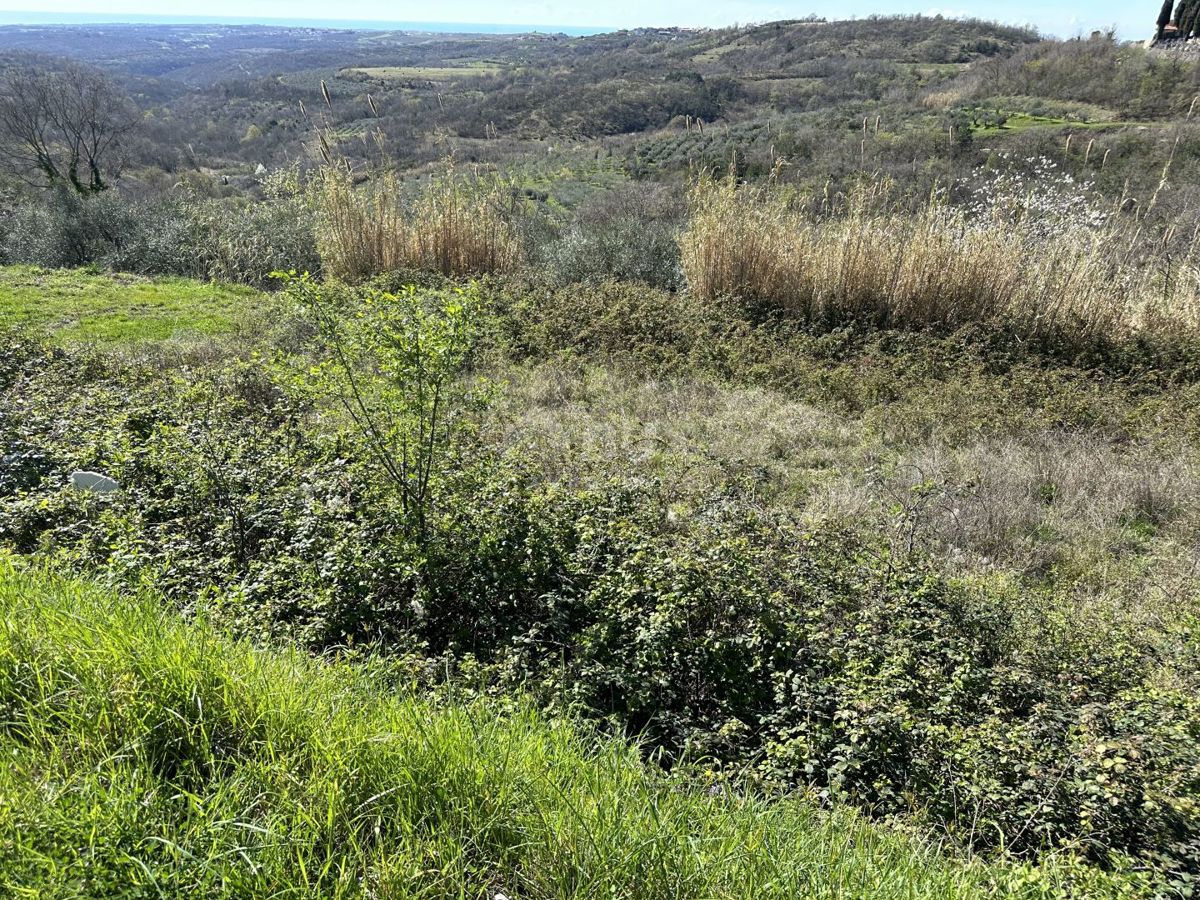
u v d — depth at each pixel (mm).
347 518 4176
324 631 3332
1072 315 8820
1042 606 3930
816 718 3061
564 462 5625
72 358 7504
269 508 4160
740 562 3650
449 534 3861
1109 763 2527
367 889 1608
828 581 3846
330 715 2119
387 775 1892
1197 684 3105
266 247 14938
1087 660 3320
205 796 1724
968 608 3641
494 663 3197
